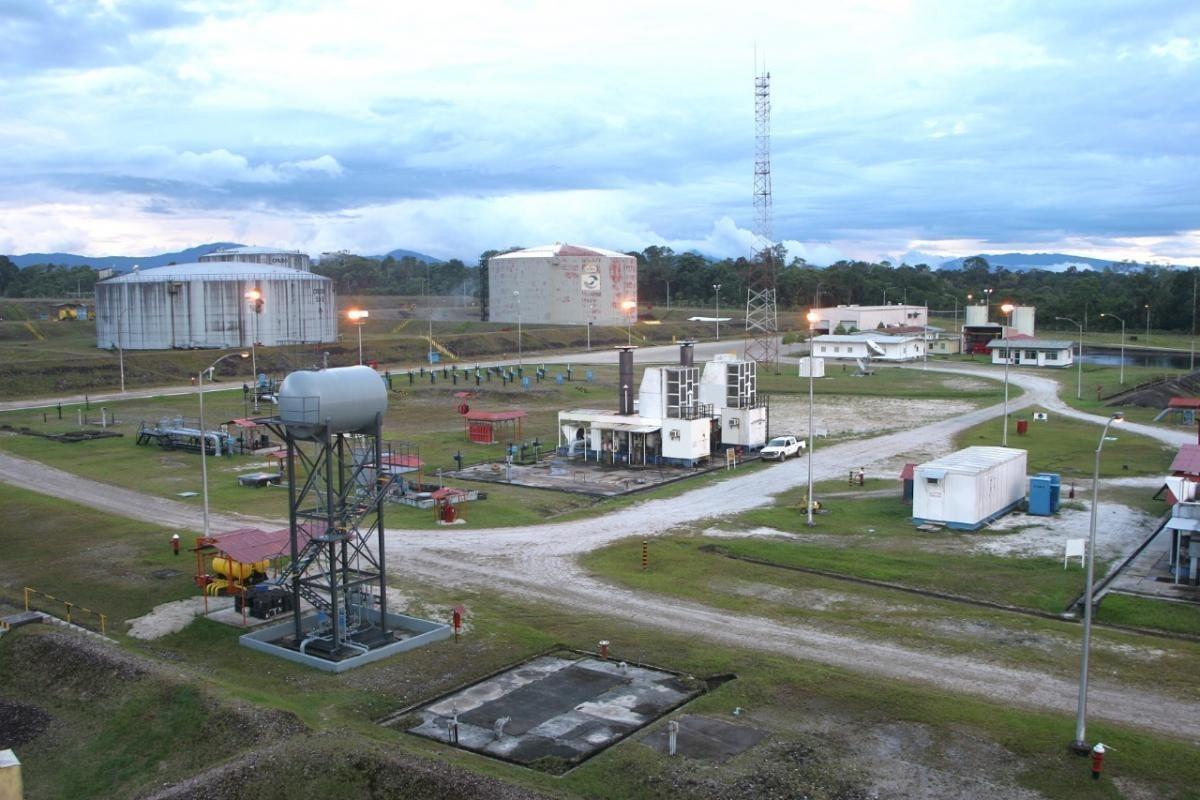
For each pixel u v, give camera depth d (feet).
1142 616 140.77
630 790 91.97
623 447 269.85
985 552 174.60
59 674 120.78
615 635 133.59
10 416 356.59
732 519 201.98
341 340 595.47
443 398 399.03
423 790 89.04
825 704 109.19
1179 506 157.38
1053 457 266.16
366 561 169.37
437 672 121.80
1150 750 97.50
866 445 294.46
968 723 103.71
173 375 467.52
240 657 128.67
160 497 223.10
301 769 92.79
